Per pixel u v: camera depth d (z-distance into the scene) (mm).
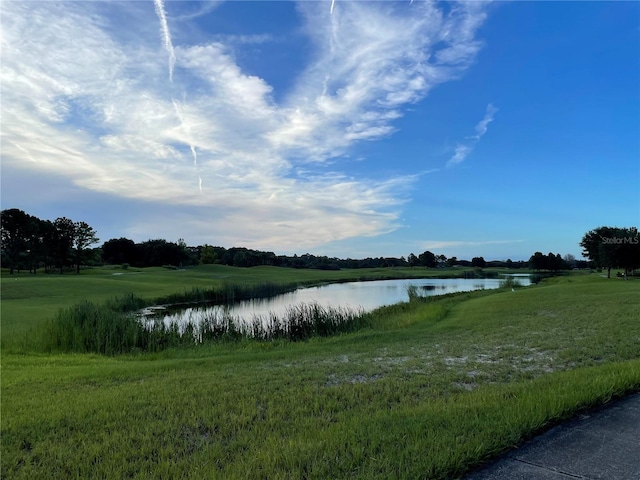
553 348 8883
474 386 6113
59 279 43812
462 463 3254
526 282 58844
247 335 15266
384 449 3604
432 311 19422
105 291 36719
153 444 4066
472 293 35125
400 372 7102
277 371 7457
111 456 3803
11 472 3533
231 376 7109
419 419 4297
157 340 13352
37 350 11375
